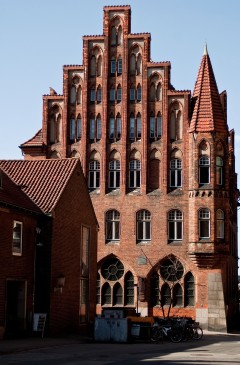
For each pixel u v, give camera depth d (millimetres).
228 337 48125
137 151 58906
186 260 56688
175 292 56719
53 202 41281
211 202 55625
